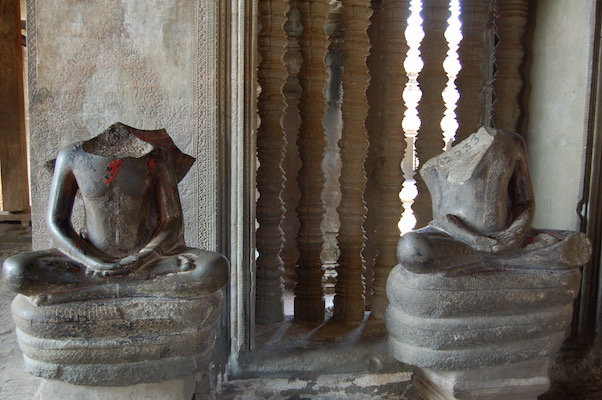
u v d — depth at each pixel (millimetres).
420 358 3371
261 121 4559
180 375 3094
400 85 4762
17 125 9680
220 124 4035
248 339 4102
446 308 3264
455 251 3316
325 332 4590
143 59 3969
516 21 4918
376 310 4910
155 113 4004
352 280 4766
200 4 3932
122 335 2975
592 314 4543
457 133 5031
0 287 6371
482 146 3619
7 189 9719
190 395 3305
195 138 4023
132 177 3238
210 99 3996
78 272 2990
